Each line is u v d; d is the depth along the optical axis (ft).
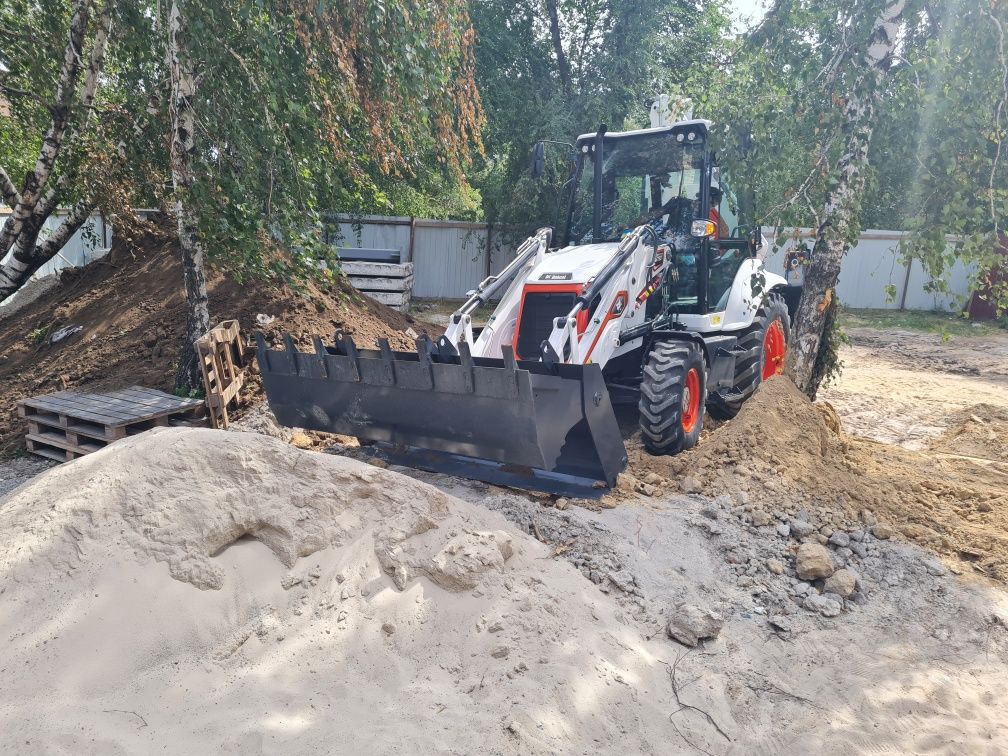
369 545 12.80
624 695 11.25
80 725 9.07
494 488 17.65
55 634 10.29
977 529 17.33
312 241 21.71
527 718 10.12
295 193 21.91
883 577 15.57
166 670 10.36
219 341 23.18
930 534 16.96
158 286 31.32
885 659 13.29
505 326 19.29
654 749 10.54
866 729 11.53
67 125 26.08
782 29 17.97
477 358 16.26
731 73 22.36
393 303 41.16
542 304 19.48
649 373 19.63
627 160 22.95
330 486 13.28
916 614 14.58
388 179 52.60
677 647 13.06
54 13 25.85
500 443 15.75
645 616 13.64
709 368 22.40
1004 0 15.60
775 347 28.50
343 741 9.30
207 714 9.68
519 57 59.88
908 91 16.72
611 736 10.53
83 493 12.21
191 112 21.52
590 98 57.36
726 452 19.01
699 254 22.52
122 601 10.87
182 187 22.16
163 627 10.80
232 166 22.02
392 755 9.12
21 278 29.50
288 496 12.90
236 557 12.10
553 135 55.98
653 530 16.14
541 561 14.20
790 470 18.43
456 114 25.03
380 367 16.78
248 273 25.57
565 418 16.03
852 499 17.93
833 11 17.21
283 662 10.77
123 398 23.02
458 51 23.43
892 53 19.01
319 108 21.61
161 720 9.52
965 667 13.24
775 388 21.26
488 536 13.57
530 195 57.31
